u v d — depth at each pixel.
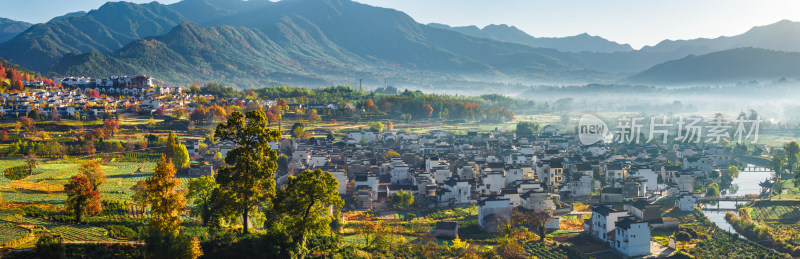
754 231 181.38
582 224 190.12
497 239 161.50
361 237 163.62
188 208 168.12
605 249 162.75
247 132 114.94
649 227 167.00
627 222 157.50
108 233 125.19
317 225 115.94
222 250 114.00
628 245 154.75
